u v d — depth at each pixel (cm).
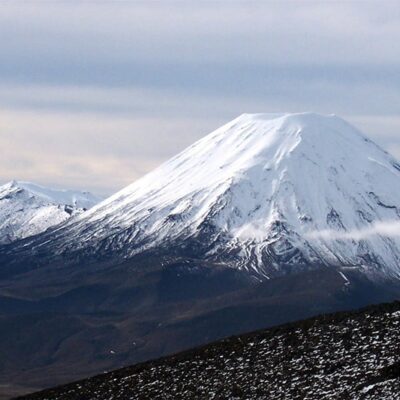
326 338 14212
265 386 13525
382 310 14638
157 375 14900
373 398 12369
